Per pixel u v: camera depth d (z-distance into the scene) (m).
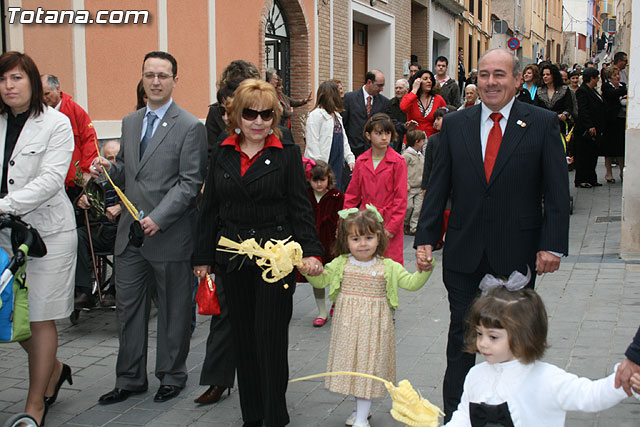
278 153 4.36
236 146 4.38
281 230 4.36
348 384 4.34
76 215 6.60
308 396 5.05
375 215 4.44
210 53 11.94
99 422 4.67
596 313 6.57
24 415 4.16
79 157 7.14
